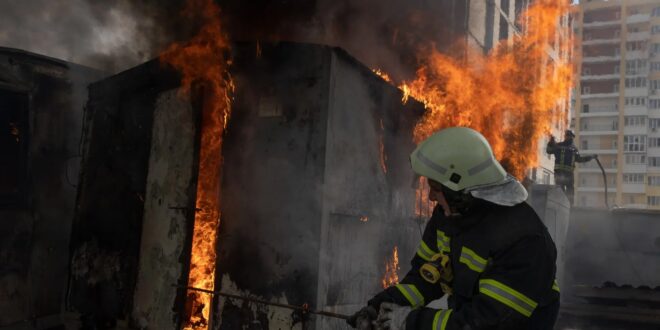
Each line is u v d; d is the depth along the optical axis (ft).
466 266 6.88
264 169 14.82
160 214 16.10
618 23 231.09
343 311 15.03
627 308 29.40
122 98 17.74
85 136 18.79
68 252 19.71
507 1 57.06
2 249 17.13
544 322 6.83
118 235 17.12
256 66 15.12
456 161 6.95
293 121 14.60
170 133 16.21
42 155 18.88
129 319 16.37
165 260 15.72
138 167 16.92
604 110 233.35
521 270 6.46
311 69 14.51
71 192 19.99
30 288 18.11
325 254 14.28
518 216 6.80
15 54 17.93
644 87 226.38
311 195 14.25
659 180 224.53
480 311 6.44
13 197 17.70
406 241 18.76
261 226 14.69
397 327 7.04
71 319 18.02
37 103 18.72
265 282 14.46
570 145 40.81
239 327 14.62
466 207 6.98
